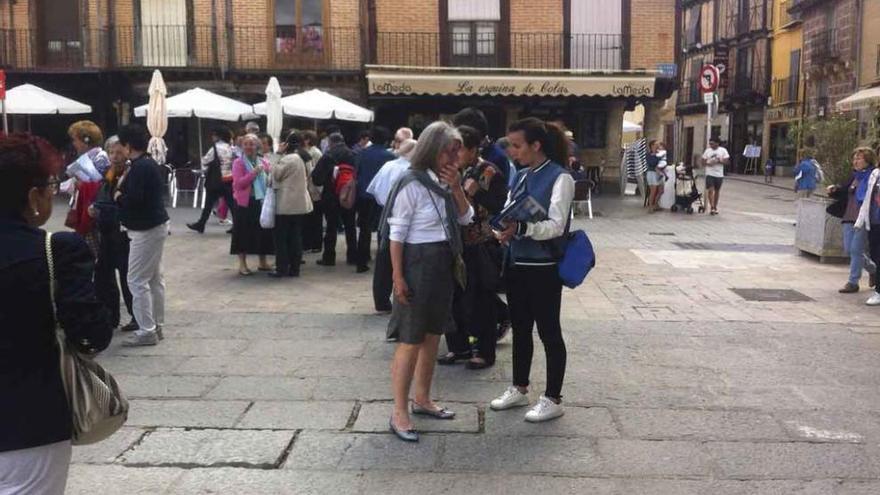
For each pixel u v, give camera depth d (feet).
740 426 15.79
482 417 16.30
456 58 69.92
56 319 8.19
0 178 8.03
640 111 124.06
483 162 18.66
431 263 14.90
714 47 152.05
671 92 70.85
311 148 38.32
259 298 27.91
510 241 15.90
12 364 7.95
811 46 114.01
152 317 21.68
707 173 58.08
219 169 43.60
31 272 7.90
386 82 64.08
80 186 22.04
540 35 69.77
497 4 69.51
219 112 57.16
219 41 67.77
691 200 59.67
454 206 15.21
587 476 13.55
